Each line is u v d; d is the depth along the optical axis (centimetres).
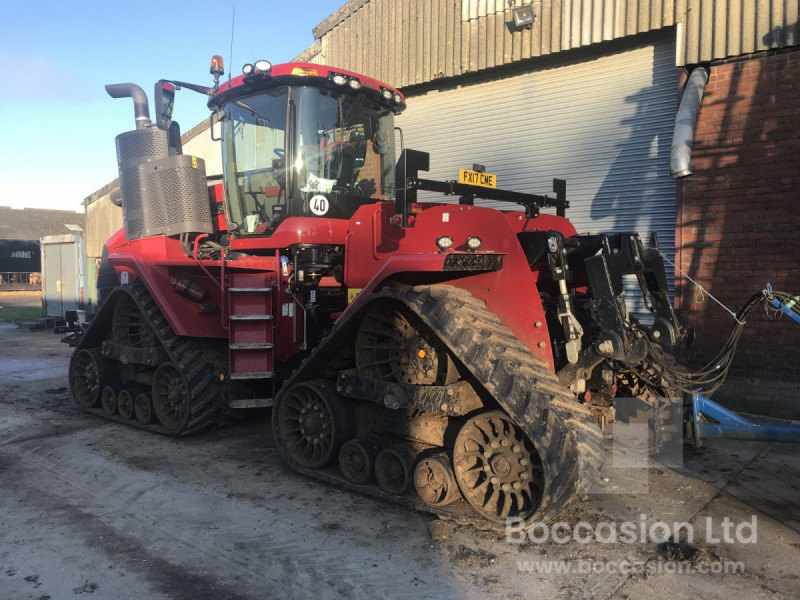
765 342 586
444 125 866
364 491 393
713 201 614
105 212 1564
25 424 587
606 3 691
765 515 363
